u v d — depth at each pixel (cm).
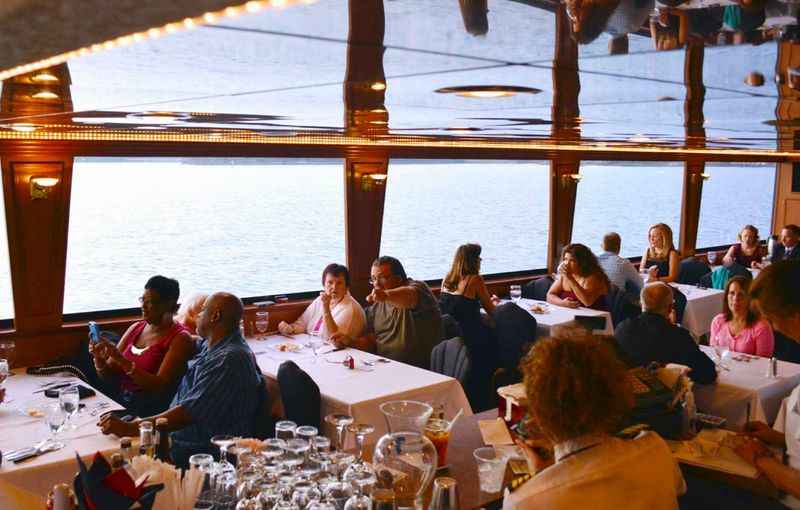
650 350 465
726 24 143
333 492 233
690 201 1195
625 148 966
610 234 886
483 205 920
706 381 471
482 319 705
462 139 716
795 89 256
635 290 856
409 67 218
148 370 504
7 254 578
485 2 127
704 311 877
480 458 273
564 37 159
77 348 606
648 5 130
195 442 421
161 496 222
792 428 259
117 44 130
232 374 424
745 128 511
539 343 200
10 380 528
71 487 234
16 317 582
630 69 215
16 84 247
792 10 132
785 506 267
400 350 614
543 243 981
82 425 416
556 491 189
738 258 1087
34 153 567
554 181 961
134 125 480
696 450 297
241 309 445
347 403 461
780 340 605
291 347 609
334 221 770
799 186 1357
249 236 725
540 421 197
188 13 98
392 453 238
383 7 131
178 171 676
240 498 234
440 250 891
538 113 391
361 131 568
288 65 212
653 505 189
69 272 620
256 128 523
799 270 211
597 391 188
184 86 263
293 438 290
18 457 362
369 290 789
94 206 627
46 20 105
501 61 203
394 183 832
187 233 689
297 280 756
